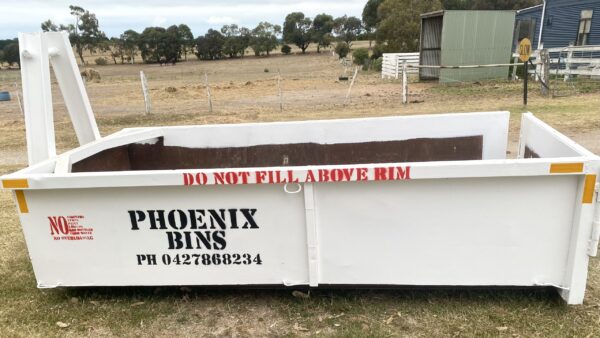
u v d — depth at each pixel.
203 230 3.01
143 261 3.13
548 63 13.48
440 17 19.14
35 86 3.47
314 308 3.12
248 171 2.77
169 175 2.82
